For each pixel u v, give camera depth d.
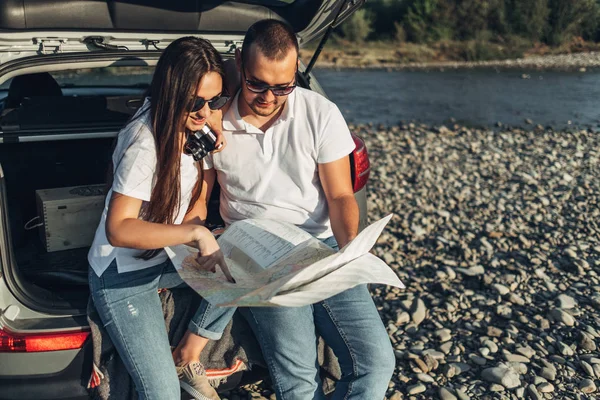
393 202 7.01
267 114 2.66
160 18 3.24
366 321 2.71
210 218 3.62
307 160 2.79
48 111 3.48
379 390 2.70
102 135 3.48
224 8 3.38
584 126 12.12
